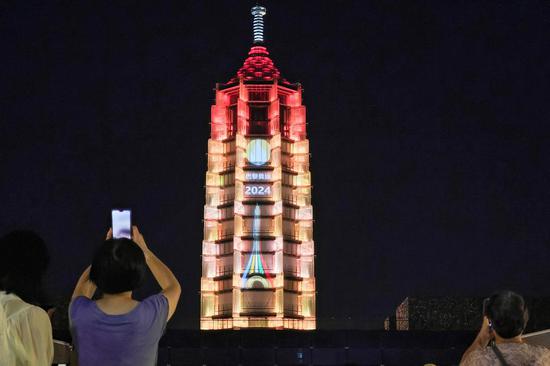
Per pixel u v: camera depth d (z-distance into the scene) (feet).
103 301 29.07
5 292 29.84
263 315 525.34
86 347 28.14
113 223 31.40
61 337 134.10
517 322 30.48
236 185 547.49
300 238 553.64
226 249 544.21
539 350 30.14
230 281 535.19
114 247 28.86
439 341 176.45
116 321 28.25
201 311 530.68
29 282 29.99
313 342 177.99
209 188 558.56
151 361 28.91
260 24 618.44
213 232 549.54
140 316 28.50
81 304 28.84
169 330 176.65
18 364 28.37
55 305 32.01
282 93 583.99
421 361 175.01
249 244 541.75
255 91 579.48
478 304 210.18
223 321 521.65
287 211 554.87
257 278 532.73
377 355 177.27
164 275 30.83
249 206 549.13
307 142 574.97
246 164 557.33
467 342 177.99
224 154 566.77
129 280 28.84
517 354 29.89
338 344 177.27
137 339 28.30
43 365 28.71
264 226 546.67
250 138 561.02
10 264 29.86
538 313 175.22
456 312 210.79
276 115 567.59
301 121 579.89
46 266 30.60
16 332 28.35
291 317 529.04
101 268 28.71
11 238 30.22
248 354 176.86
